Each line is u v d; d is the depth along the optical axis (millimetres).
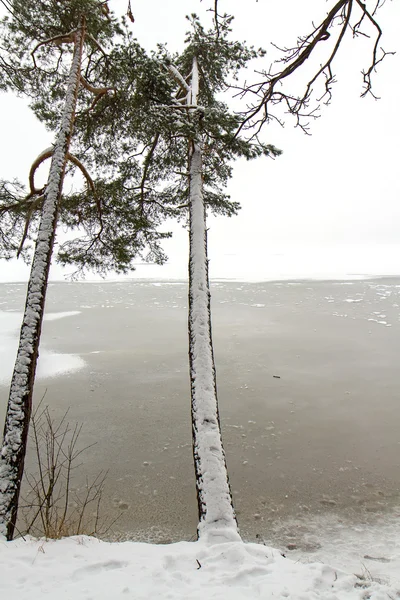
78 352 12375
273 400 8719
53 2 6363
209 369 5137
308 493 5504
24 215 7430
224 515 3900
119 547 3236
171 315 18250
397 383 9617
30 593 2486
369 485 5684
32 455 6387
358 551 4227
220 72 8758
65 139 5664
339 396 8914
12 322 16812
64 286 27391
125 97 7242
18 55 6984
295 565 2895
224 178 8305
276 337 14141
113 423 7547
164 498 5332
